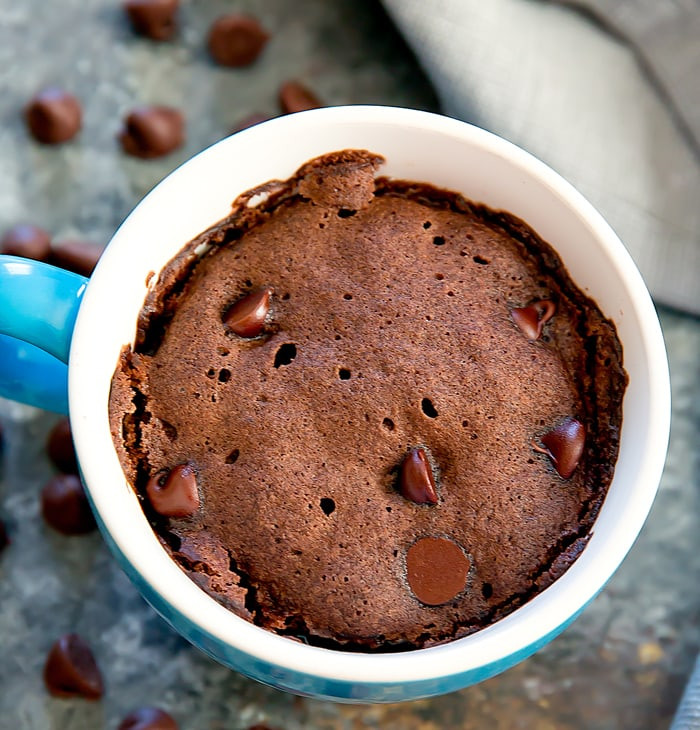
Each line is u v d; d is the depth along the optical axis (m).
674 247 0.34
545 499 0.27
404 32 0.34
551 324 0.28
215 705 0.31
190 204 0.27
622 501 0.26
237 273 0.28
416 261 0.28
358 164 0.28
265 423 0.27
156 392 0.27
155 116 0.35
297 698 0.31
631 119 0.34
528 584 0.26
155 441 0.27
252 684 0.32
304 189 0.28
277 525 0.26
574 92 0.34
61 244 0.34
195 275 0.28
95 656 0.32
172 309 0.28
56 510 0.32
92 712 0.31
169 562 0.26
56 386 0.29
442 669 0.25
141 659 0.32
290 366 0.27
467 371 0.27
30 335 0.26
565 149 0.33
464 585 0.26
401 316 0.27
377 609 0.26
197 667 0.32
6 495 0.33
